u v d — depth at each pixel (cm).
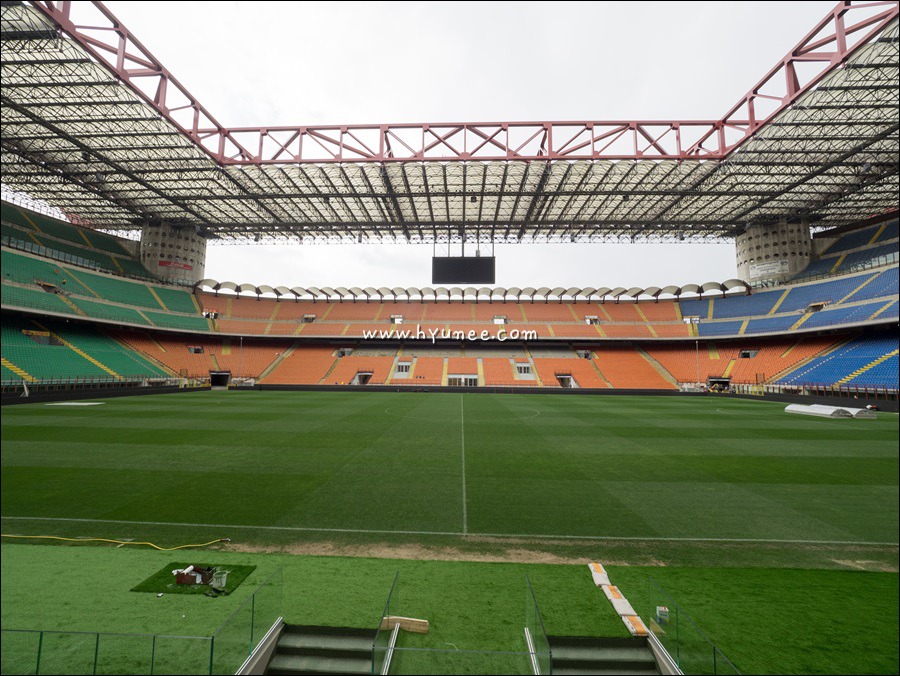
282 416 2272
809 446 1560
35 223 4300
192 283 5028
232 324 5147
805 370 3828
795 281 4534
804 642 461
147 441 1548
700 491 1024
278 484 1051
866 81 2247
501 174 3203
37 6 1891
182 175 3247
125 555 666
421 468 1217
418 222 4044
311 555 678
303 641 454
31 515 835
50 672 398
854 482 1102
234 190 3459
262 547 707
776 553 707
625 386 4556
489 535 767
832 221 4531
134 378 3747
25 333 3472
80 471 1146
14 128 2666
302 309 5700
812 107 2402
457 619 501
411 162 3000
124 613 500
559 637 453
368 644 450
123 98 2395
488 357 5112
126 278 4622
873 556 698
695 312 5291
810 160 2900
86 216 4462
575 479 1120
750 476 1155
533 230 4378
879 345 3509
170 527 783
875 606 536
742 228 4609
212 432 1747
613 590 564
